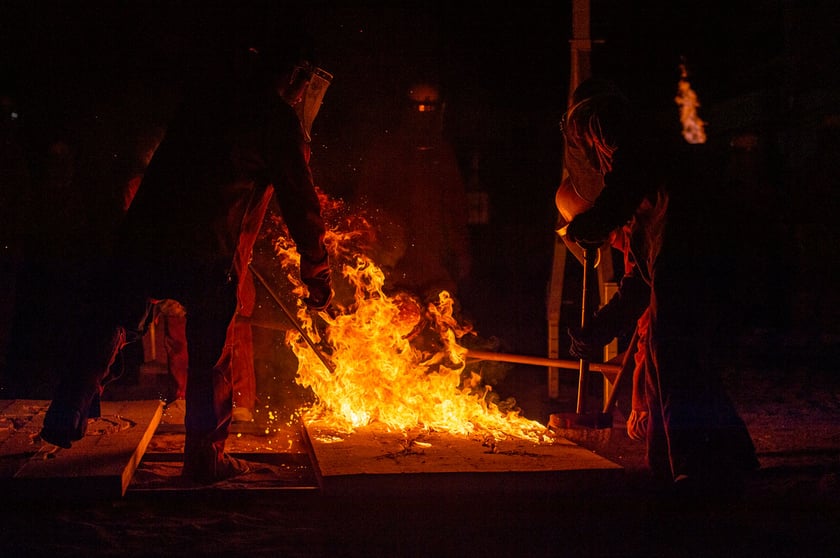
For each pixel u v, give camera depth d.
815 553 3.88
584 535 4.13
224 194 4.94
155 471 5.23
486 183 14.01
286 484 4.99
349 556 3.80
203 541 3.98
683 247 4.94
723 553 3.88
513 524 4.29
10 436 5.63
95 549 3.85
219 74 5.03
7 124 8.51
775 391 8.12
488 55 14.18
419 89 7.86
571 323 5.76
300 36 5.20
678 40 17.22
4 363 8.75
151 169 4.98
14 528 4.12
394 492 4.58
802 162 13.10
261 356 7.30
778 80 14.24
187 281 4.92
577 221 4.97
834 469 5.30
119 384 8.67
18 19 12.12
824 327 11.81
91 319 4.89
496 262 12.91
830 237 11.85
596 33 7.38
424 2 12.80
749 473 5.11
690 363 4.80
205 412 4.96
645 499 4.65
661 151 5.03
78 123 12.20
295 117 5.02
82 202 9.78
